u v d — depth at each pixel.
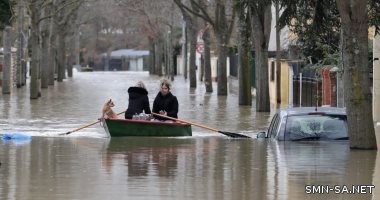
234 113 87.81
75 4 161.50
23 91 142.50
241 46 101.81
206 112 89.56
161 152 44.12
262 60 88.19
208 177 33.78
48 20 148.00
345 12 42.25
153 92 138.50
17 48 155.12
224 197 29.03
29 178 33.53
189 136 56.47
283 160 39.25
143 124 55.34
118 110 89.88
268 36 87.69
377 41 69.06
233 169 36.31
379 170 35.69
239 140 51.69
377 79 69.31
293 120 47.00
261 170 35.94
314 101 90.88
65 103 104.81
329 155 40.88
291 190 30.48
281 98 110.50
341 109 47.81
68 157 41.62
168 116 57.19
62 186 31.38
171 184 31.94
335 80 80.00
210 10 143.00
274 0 59.00
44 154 43.22
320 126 46.56
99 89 150.38
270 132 50.56
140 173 35.03
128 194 29.59
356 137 42.88
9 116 81.50
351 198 28.84
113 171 35.72
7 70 131.25
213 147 46.69
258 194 29.66
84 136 57.19
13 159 40.72
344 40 42.88
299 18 58.75
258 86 89.06
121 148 46.75
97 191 30.25
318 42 76.62
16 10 131.62
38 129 65.81
